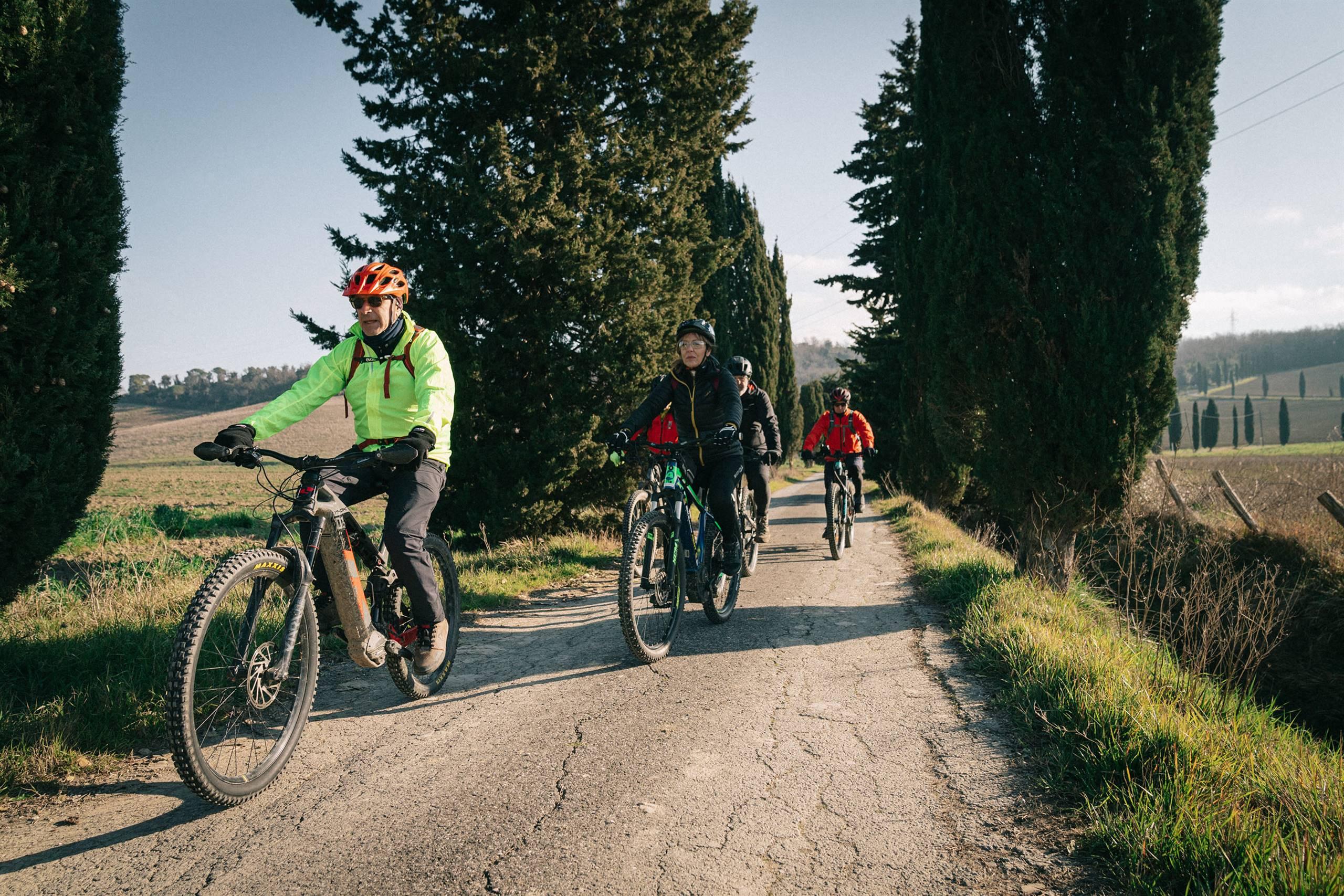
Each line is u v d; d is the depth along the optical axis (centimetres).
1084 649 439
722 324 2528
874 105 2603
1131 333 649
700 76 1171
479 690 412
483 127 1037
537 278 1035
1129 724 318
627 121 1136
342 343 358
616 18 1073
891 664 455
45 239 385
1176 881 217
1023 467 704
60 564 920
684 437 536
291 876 229
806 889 221
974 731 343
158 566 834
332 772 306
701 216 1223
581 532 1121
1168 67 640
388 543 341
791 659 467
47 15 380
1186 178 648
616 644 507
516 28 1006
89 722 340
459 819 264
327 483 325
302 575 306
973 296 742
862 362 2720
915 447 1762
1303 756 331
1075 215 662
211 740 314
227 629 280
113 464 6781
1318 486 1500
